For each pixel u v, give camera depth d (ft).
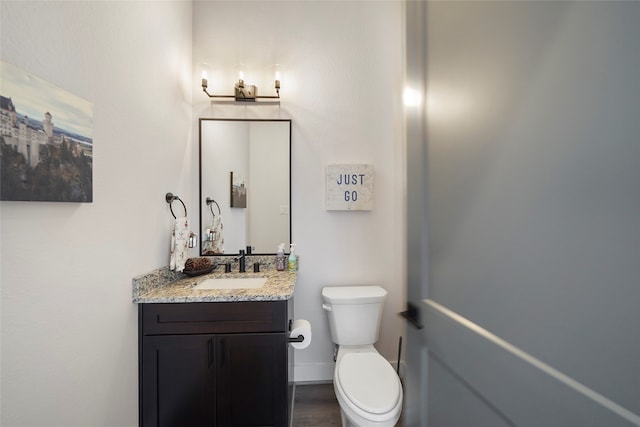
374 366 4.61
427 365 1.37
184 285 5.04
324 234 6.57
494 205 1.01
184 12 5.94
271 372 4.41
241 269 6.06
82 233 3.21
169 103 5.31
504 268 0.98
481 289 1.07
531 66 0.89
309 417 5.26
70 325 3.05
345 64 6.57
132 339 4.14
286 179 6.53
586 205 0.74
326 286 6.55
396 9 6.59
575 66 0.77
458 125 1.18
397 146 6.60
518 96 0.93
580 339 0.76
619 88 0.68
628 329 0.66
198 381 4.33
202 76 6.09
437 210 1.31
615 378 0.68
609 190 0.70
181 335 4.33
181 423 4.31
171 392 4.31
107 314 3.61
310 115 6.56
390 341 6.57
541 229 0.86
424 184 1.40
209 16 6.43
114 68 3.75
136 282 4.18
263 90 6.49
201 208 6.41
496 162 1.01
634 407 0.64
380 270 6.61
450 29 1.23
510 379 0.95
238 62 6.47
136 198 4.25
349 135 6.57
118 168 3.83
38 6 2.68
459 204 1.17
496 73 1.00
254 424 4.39
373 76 6.59
